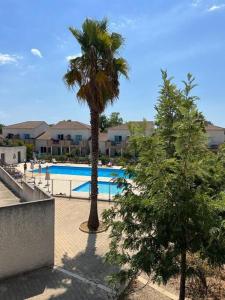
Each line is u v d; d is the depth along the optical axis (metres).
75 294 11.29
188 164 6.83
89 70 15.75
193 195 6.88
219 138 51.97
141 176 7.65
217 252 7.05
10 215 12.16
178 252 7.30
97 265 13.55
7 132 67.25
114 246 8.57
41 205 12.95
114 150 58.59
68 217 20.16
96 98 16.05
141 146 7.60
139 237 8.00
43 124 70.06
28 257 12.76
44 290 11.54
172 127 7.75
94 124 16.95
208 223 6.63
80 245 15.70
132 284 11.73
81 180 34.91
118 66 16.50
